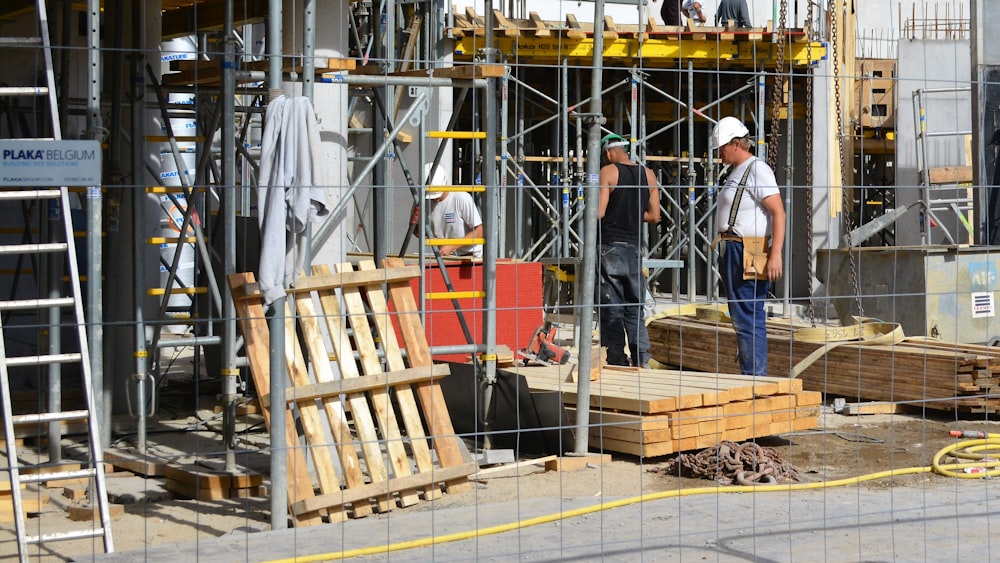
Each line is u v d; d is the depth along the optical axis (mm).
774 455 9148
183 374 14484
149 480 9211
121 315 11477
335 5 10062
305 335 8180
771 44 20797
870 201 27281
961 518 7543
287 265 7672
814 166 23016
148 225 13750
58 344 9109
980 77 16844
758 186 11164
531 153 23484
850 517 7512
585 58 20469
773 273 11102
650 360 13891
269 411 7816
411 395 8477
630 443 9406
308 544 6918
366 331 8391
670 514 7598
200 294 13188
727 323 14680
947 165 23438
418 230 10750
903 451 9930
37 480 6789
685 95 23203
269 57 7668
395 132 9539
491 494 8445
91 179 6836
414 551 6734
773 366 13055
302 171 7523
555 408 9523
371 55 16656
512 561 6469
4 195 7141
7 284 13000
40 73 12336
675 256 23938
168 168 16906
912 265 15445
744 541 6891
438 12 18125
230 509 8266
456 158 22672
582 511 7629
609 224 12508
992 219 16406
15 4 12750
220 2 12664
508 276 12398
